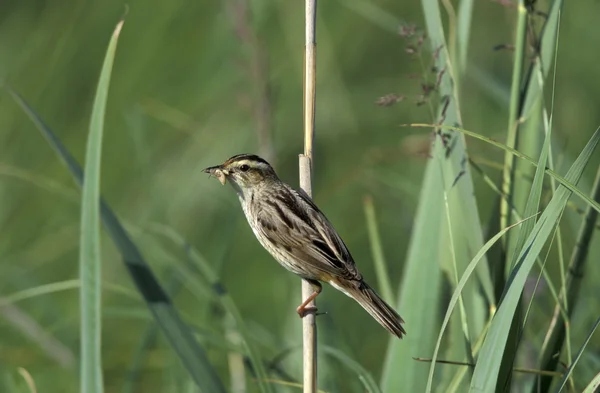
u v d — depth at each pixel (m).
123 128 15.61
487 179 8.31
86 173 7.96
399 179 14.11
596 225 8.09
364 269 14.77
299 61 16.59
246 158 9.65
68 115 15.72
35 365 11.96
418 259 8.84
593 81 16.41
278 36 16.75
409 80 17.02
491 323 6.62
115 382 12.27
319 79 16.50
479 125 15.48
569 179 6.85
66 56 15.80
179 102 16.08
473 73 11.66
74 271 14.63
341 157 16.38
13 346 12.72
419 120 16.62
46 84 15.61
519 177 8.37
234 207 12.20
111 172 15.28
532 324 11.15
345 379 10.51
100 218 8.70
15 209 14.89
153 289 8.67
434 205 8.76
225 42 16.02
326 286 13.54
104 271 14.39
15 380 11.63
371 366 13.06
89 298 7.86
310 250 8.81
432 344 8.74
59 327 12.38
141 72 16.06
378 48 17.45
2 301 9.40
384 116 16.80
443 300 8.77
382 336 13.49
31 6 17.50
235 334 10.74
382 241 15.06
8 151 15.09
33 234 14.87
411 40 8.26
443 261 8.73
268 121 13.12
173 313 8.67
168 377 11.05
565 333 8.01
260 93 13.11
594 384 6.98
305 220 8.88
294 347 9.70
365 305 8.53
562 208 6.55
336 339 10.48
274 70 16.42
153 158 15.46
